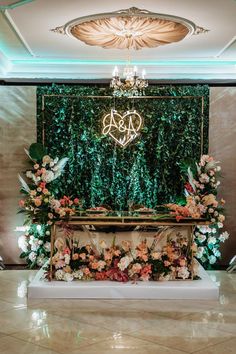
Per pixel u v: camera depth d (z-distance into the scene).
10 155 10.16
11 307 7.06
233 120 10.27
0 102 10.17
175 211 7.78
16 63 10.13
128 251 7.78
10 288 8.13
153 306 7.13
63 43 8.63
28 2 6.35
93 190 10.22
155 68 10.27
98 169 10.22
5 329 6.15
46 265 8.64
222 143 10.27
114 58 9.88
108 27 7.31
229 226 10.29
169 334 6.00
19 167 10.16
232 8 6.59
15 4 6.39
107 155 10.22
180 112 10.23
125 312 6.85
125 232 7.86
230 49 9.05
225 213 10.26
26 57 9.81
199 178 9.54
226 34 7.95
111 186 10.23
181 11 6.74
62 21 7.24
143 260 7.73
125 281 7.66
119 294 7.46
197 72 10.30
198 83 10.34
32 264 9.82
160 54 9.52
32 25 7.47
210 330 6.15
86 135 10.21
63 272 7.70
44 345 5.64
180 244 7.90
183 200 9.91
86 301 7.35
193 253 7.95
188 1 6.32
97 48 9.02
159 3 6.41
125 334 6.00
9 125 10.17
